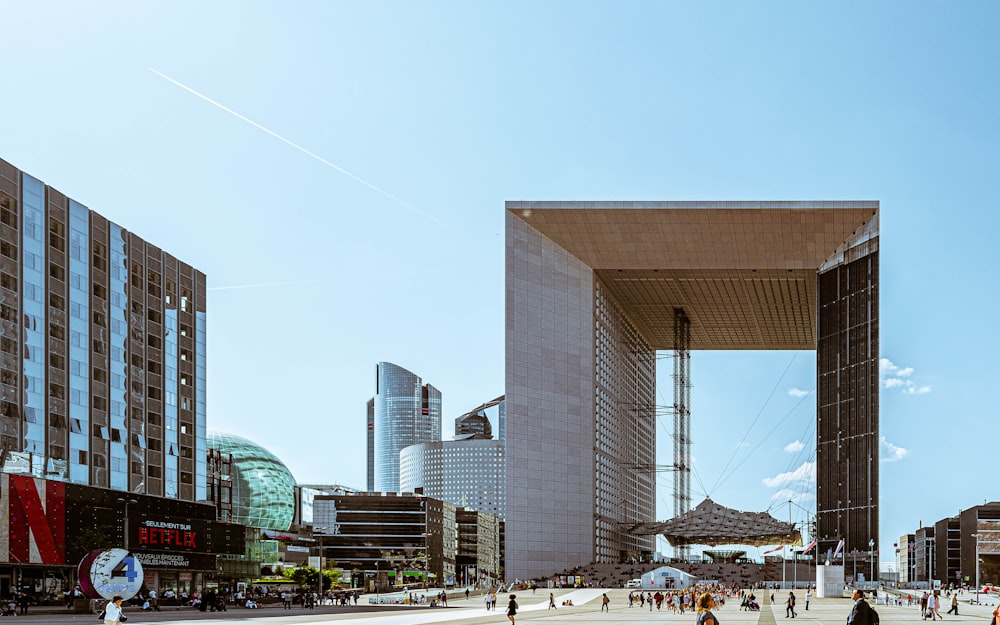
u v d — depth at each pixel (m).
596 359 192.38
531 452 181.38
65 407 89.38
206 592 85.69
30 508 83.44
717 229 177.62
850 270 173.25
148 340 103.38
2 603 74.12
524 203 183.38
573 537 183.50
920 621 68.06
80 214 93.25
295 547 199.88
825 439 173.88
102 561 70.31
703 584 144.38
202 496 111.88
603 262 187.75
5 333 82.25
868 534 163.88
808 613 82.06
